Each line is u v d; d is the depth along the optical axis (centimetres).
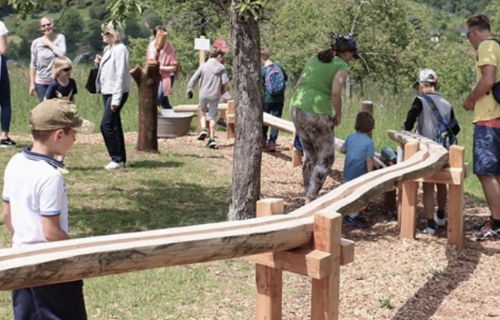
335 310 418
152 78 1126
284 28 2781
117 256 336
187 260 363
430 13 3048
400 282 639
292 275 644
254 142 732
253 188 738
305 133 805
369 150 814
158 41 1134
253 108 728
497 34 3872
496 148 762
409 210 754
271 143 1216
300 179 1034
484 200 977
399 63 2695
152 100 1133
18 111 1451
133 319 536
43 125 372
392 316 567
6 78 1100
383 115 1572
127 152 1132
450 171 725
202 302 573
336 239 411
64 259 319
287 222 411
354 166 815
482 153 764
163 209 827
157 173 1005
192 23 2734
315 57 800
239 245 380
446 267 685
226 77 1233
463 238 780
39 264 312
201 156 1145
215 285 608
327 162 804
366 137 820
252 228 394
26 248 326
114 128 1008
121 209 821
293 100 807
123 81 991
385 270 666
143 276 618
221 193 920
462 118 1711
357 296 602
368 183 571
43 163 370
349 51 791
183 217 798
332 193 521
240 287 608
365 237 770
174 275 623
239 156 736
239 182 736
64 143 379
